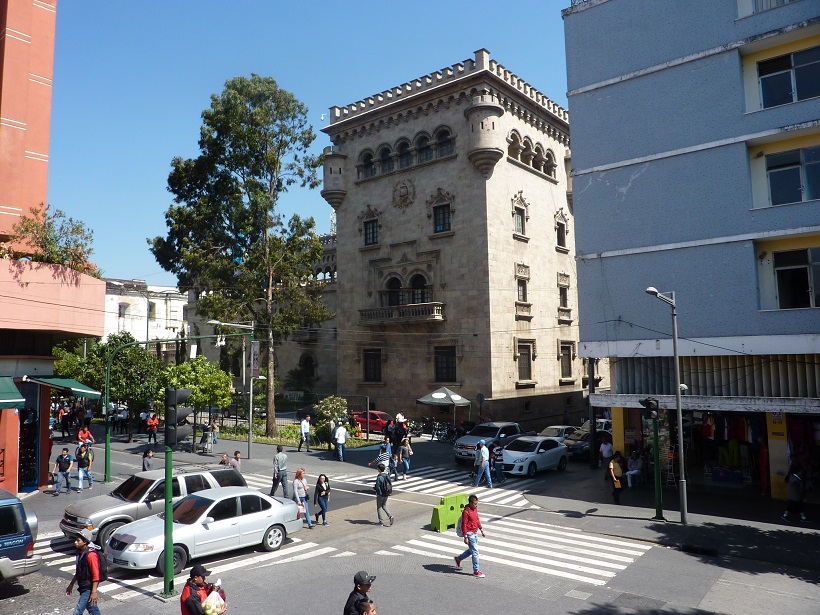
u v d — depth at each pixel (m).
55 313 19.75
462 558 12.59
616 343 20.92
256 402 38.88
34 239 20.16
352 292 42.22
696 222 19.62
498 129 36.06
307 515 16.44
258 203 35.00
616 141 21.47
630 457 21.89
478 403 33.62
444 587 11.59
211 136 36.34
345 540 15.16
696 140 19.80
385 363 39.81
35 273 19.31
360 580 7.84
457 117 37.44
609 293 21.23
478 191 36.25
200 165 36.97
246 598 10.97
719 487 21.08
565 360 43.09
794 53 18.61
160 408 33.47
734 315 18.70
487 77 36.12
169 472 11.47
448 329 36.91
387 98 41.31
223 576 12.28
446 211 37.94
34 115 21.45
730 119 19.17
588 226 21.88
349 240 42.84
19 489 20.92
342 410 31.83
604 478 23.47
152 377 34.88
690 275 19.62
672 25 20.52
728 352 18.70
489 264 35.50
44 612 10.70
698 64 19.91
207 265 34.94
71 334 21.45
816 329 17.30
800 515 16.58
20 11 21.20
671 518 17.05
